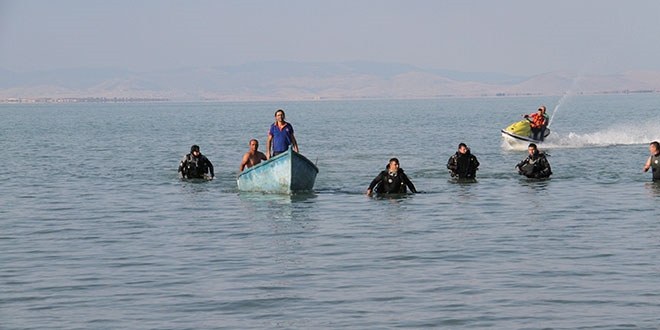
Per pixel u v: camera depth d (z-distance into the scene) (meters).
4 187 31.61
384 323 12.82
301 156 27.64
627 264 16.58
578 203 25.42
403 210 24.41
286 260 17.42
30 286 15.41
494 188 29.42
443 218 22.86
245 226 21.86
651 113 133.50
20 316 13.42
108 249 18.92
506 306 13.64
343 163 41.34
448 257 17.56
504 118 117.69
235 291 14.81
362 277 15.80
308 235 20.39
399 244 19.09
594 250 18.06
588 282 15.12
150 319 13.17
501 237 19.88
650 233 20.09
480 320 12.89
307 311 13.52
